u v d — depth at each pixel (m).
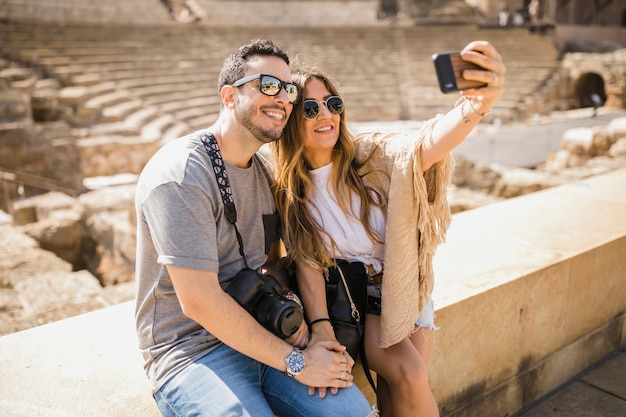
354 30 32.72
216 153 1.94
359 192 2.20
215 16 30.30
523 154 17.56
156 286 1.93
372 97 27.03
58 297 5.77
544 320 3.27
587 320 3.57
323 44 31.28
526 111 26.36
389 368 2.14
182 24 28.59
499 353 3.05
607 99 27.28
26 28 22.64
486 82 1.77
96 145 16.00
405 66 29.70
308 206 2.23
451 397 2.87
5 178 12.93
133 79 22.67
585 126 21.72
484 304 2.88
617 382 3.51
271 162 2.25
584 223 4.02
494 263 3.25
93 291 6.02
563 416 3.19
